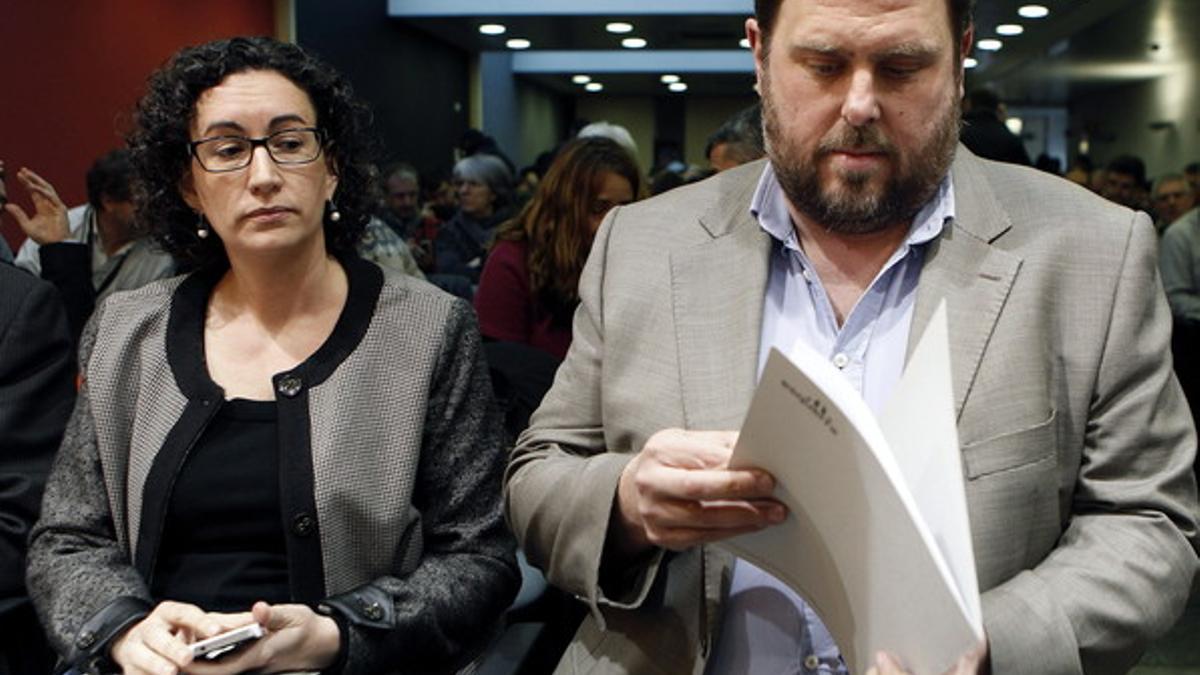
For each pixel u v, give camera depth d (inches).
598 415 52.7
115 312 64.7
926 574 33.8
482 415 65.3
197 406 61.0
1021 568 44.4
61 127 183.0
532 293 112.9
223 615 53.4
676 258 51.1
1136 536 43.9
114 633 54.6
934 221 47.8
